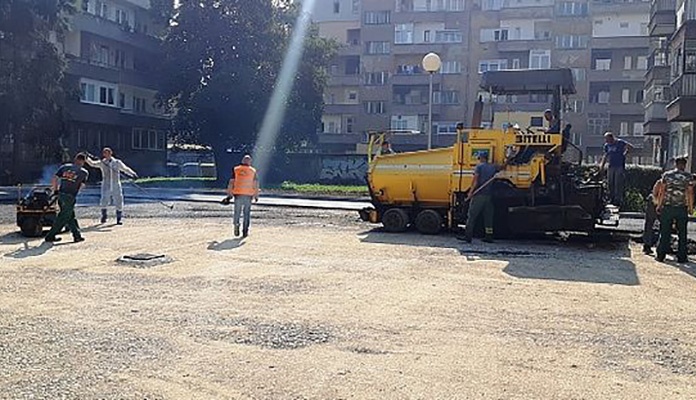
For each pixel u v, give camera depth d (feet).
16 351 20.99
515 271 36.52
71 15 149.59
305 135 162.09
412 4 211.00
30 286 31.04
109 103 173.58
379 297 29.30
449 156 53.21
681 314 27.07
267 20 158.61
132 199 91.45
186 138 160.66
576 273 36.29
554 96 51.93
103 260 38.52
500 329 24.31
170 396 17.33
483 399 17.29
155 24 182.29
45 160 146.30
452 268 37.14
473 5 204.85
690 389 18.28
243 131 156.76
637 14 193.47
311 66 164.25
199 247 44.24
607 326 25.00
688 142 106.52
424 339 22.82
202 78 160.76
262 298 28.86
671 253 43.88
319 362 20.16
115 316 25.49
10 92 129.90
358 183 151.64
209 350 21.27
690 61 95.61
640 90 193.67
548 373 19.45
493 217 50.03
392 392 17.71
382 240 49.06
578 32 195.31
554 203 49.19
